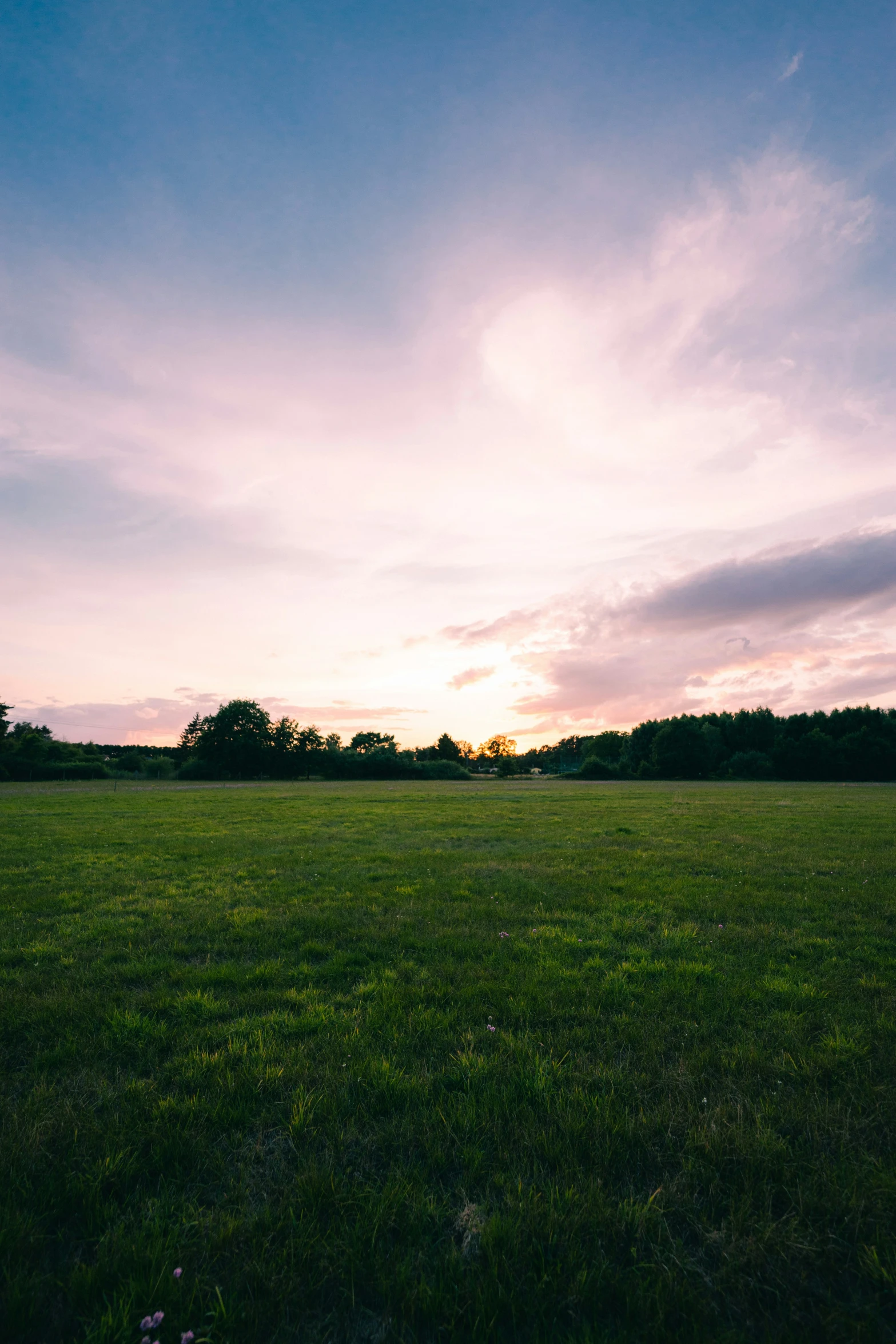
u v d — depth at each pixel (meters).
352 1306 2.48
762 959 6.70
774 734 102.31
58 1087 4.02
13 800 34.12
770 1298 2.55
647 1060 4.39
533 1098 3.89
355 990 5.79
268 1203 2.99
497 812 26.00
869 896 9.57
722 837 17.05
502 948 7.08
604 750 139.00
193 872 11.82
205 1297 2.50
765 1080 4.12
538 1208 2.90
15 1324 2.35
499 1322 2.45
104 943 7.38
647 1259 2.72
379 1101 3.86
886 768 80.12
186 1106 3.72
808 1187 3.08
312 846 15.51
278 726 103.81
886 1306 2.48
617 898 9.56
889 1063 4.29
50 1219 2.91
